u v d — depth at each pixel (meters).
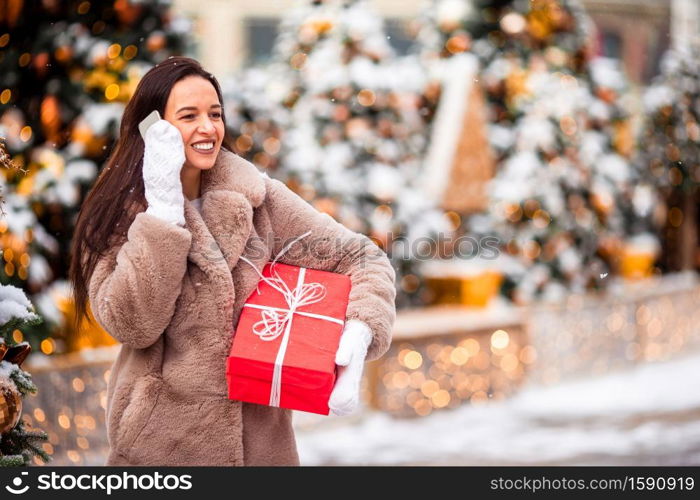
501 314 22.70
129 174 7.80
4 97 15.60
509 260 25.47
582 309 25.02
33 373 14.17
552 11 27.11
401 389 20.64
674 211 33.03
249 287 7.82
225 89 22.09
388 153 23.44
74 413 14.75
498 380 22.38
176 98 7.73
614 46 45.44
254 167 8.11
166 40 17.16
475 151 23.88
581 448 18.53
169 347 7.75
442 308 23.23
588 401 22.78
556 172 26.06
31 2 16.17
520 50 27.23
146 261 7.38
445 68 26.08
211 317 7.65
